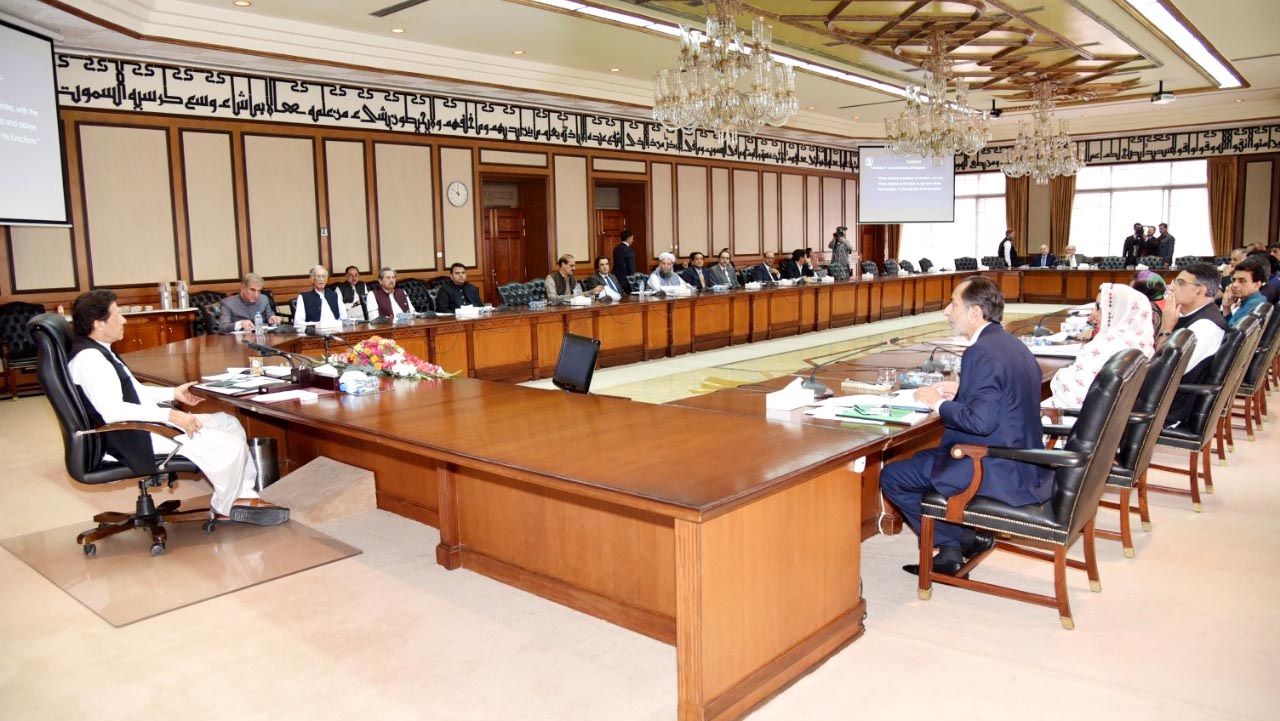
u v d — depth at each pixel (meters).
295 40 7.41
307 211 8.95
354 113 9.21
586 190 11.73
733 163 14.19
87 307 3.39
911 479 2.98
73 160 7.42
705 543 2.02
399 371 3.95
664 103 6.52
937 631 2.66
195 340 5.51
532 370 7.91
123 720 2.21
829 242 16.62
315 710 2.25
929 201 15.54
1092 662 2.44
